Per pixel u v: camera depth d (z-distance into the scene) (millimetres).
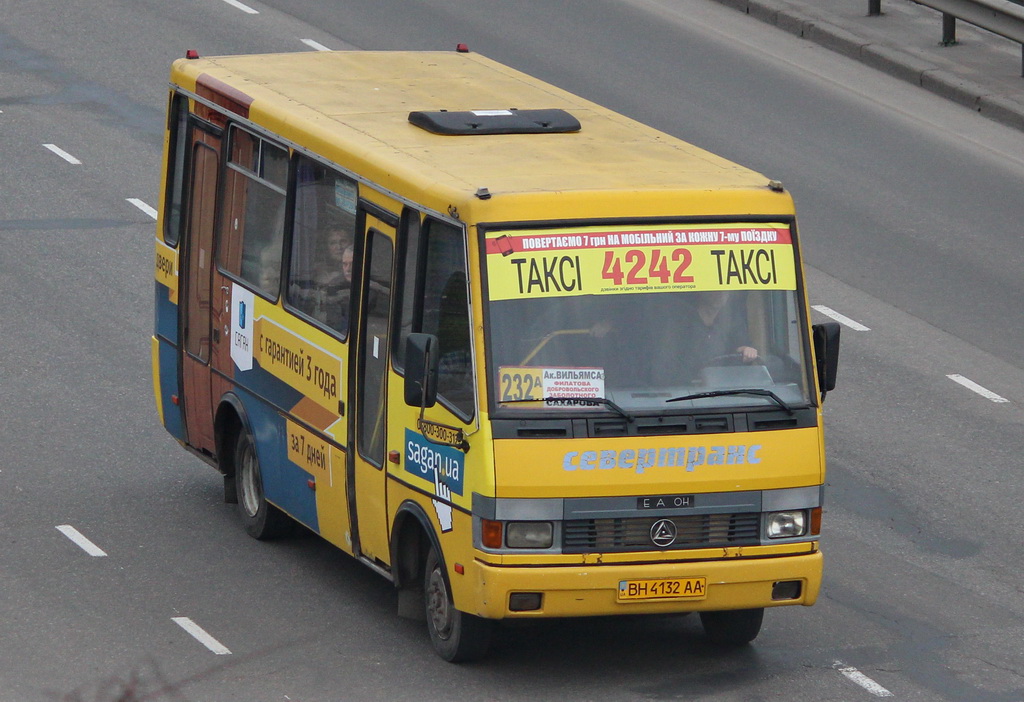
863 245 54812
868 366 46656
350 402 31781
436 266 29234
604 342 28406
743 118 64312
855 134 63500
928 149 62562
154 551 35438
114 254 53438
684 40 73000
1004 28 67938
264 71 38188
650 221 28938
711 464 28266
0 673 29234
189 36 72375
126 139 62562
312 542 36344
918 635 31969
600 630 32000
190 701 28141
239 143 36500
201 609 32438
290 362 34094
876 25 74750
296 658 30156
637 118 63281
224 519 37375
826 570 35094
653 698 28688
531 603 27859
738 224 29359
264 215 35281
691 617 32812
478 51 70000
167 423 40125
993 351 47938
